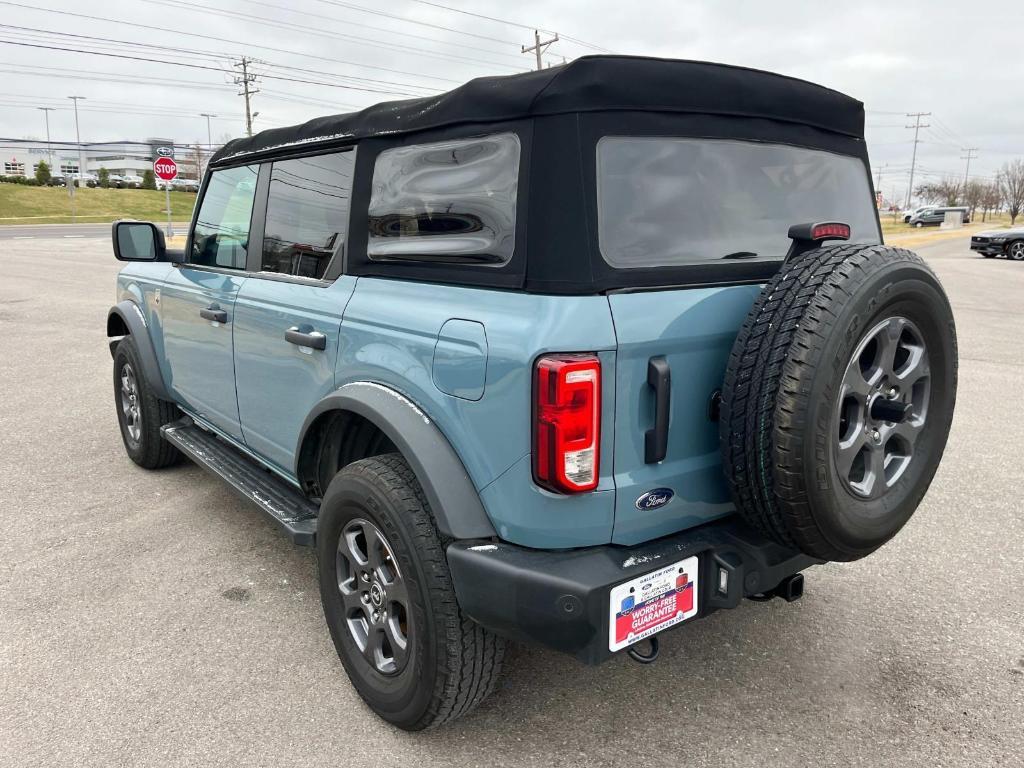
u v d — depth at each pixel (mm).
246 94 51344
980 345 9367
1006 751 2434
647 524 2186
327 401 2660
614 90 2113
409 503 2305
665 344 2094
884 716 2607
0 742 2479
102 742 2482
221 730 2547
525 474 2055
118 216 54812
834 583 3531
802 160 2680
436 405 2281
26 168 116875
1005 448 5441
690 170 2320
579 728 2561
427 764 2395
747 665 2908
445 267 2385
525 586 2062
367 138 2756
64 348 8992
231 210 3717
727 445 2119
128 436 5078
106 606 3336
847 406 2170
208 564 3734
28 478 4871
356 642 2670
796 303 2023
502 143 2215
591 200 2064
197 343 3936
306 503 3271
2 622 3199
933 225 59875
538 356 1981
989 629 3137
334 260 2883
